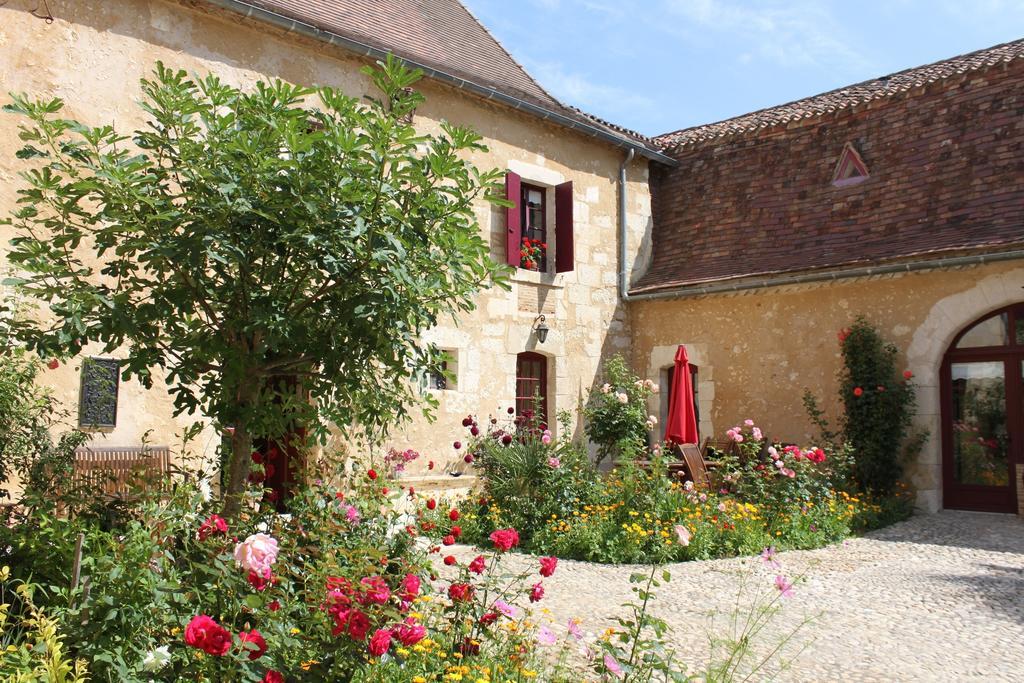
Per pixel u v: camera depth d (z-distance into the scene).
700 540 7.06
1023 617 5.26
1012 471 9.41
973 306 9.35
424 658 3.20
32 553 3.38
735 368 11.30
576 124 11.22
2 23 6.62
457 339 9.85
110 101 7.16
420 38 10.55
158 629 2.73
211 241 3.60
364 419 4.52
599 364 11.80
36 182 3.73
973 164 10.05
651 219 12.98
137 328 3.60
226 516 3.79
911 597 5.78
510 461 7.90
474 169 4.20
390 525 4.27
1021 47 11.12
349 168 3.86
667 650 3.44
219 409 4.00
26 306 5.61
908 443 9.78
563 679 3.51
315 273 4.02
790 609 5.41
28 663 2.38
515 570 6.31
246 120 4.04
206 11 7.80
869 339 9.91
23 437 4.71
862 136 11.42
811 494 8.33
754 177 12.33
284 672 2.76
